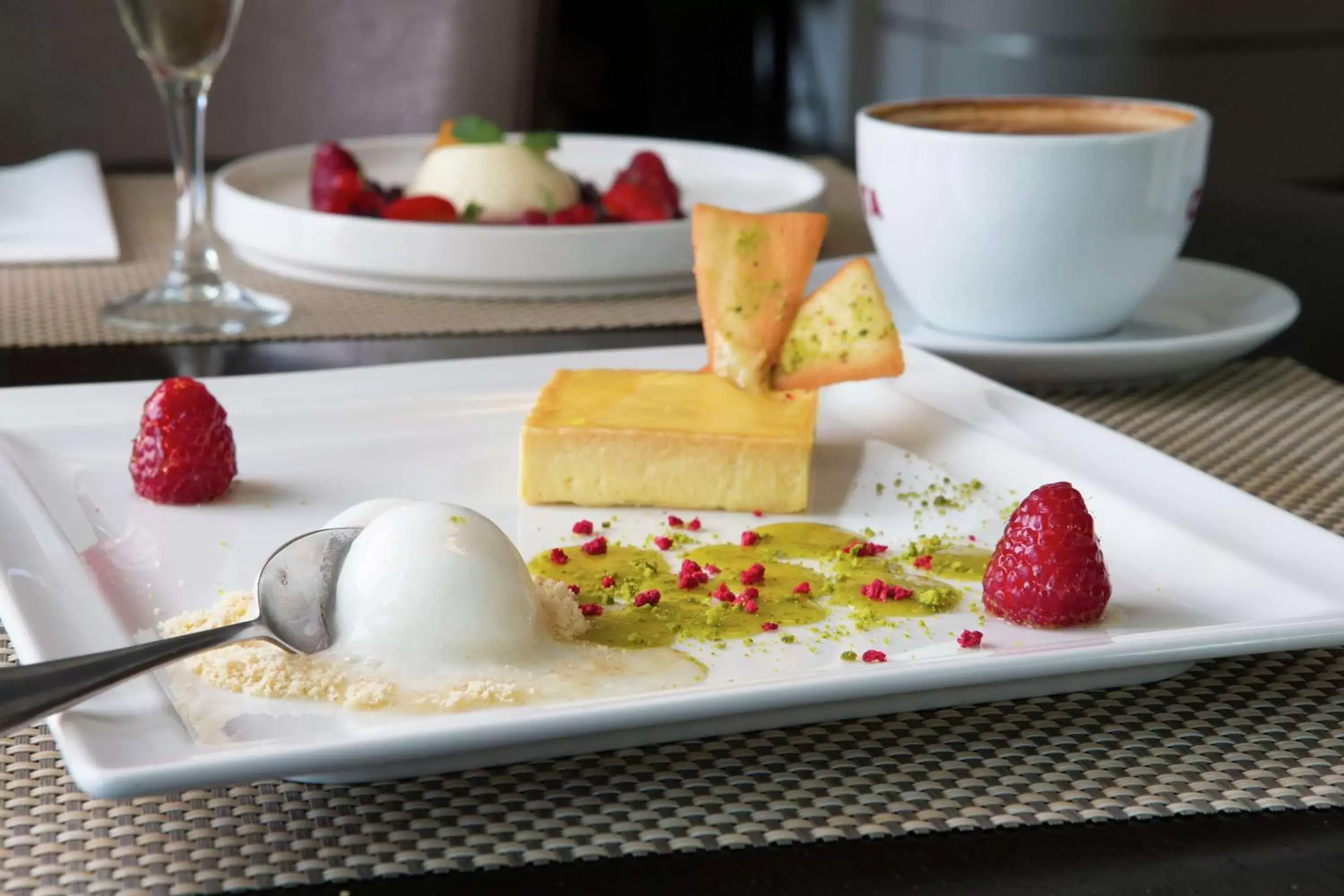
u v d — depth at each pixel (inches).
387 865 22.2
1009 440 40.9
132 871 22.1
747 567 34.4
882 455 41.2
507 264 56.5
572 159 78.6
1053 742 26.0
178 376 47.0
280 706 25.9
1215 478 38.6
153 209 72.9
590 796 24.1
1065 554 30.3
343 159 68.6
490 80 106.3
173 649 25.1
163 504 36.6
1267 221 75.6
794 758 25.4
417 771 24.1
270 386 43.9
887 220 50.8
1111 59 150.6
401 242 56.3
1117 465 38.9
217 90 103.7
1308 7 151.8
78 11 102.0
